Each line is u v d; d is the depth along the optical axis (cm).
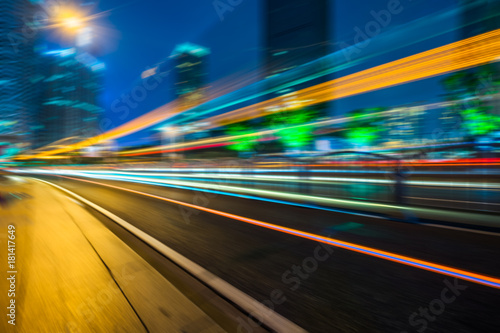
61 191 1313
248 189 1195
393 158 683
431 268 328
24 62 11131
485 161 632
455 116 2159
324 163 914
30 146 11031
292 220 599
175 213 721
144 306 248
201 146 5009
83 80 12656
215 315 244
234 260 371
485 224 502
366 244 421
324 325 226
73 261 354
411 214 586
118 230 549
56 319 226
